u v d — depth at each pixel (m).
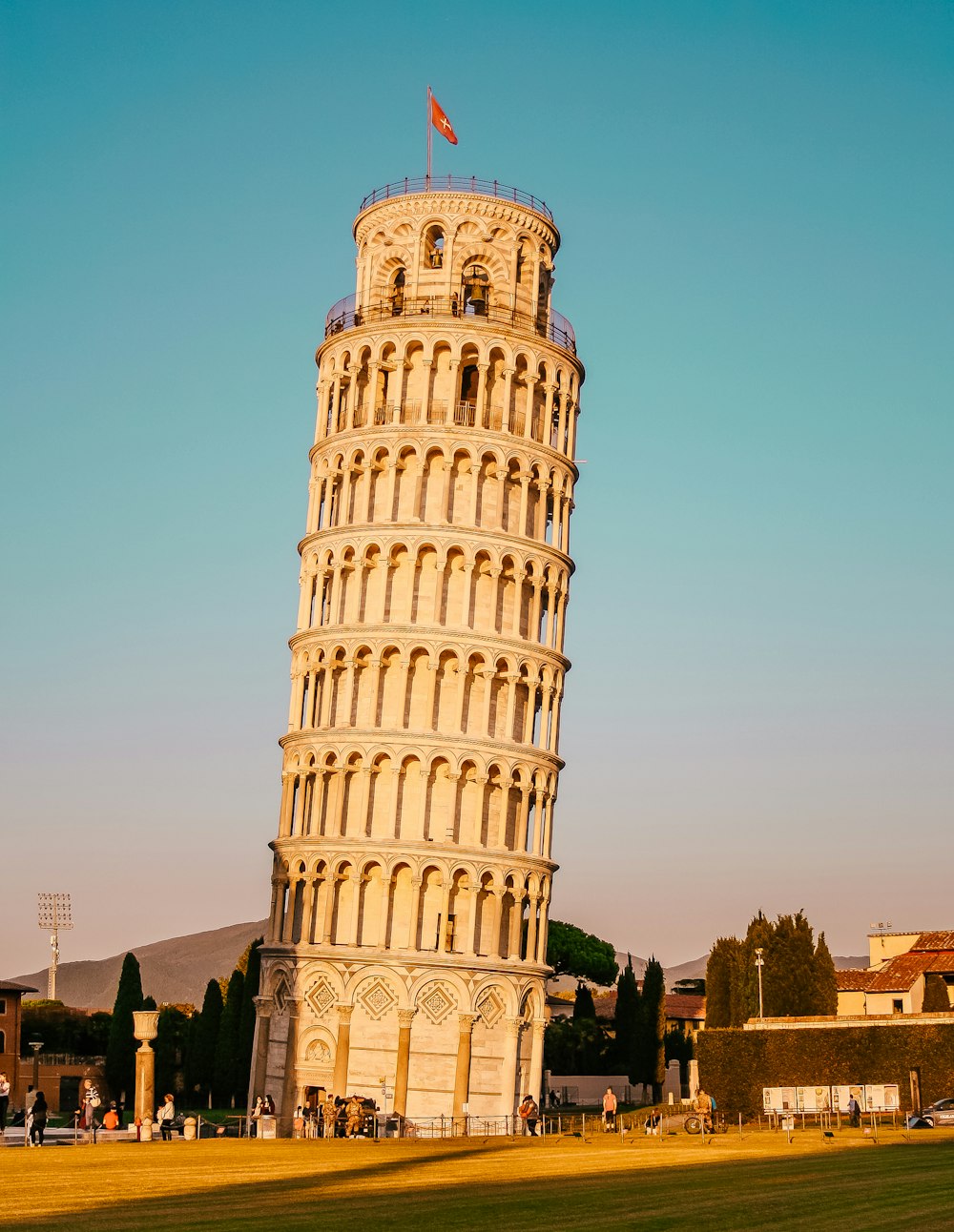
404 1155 60.66
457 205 107.94
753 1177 49.34
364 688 100.69
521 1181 49.06
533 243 109.69
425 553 101.75
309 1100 95.38
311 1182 48.19
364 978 95.69
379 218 109.69
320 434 109.12
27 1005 168.25
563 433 108.56
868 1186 45.69
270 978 98.81
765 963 125.75
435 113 109.81
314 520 107.56
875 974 134.62
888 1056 93.56
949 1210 39.75
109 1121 78.88
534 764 101.75
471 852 97.81
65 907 197.88
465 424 103.75
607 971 158.25
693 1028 175.62
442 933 96.56
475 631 100.44
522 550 103.06
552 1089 131.00
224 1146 65.50
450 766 98.62
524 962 98.88
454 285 107.06
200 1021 139.88
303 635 103.62
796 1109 83.75
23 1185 45.91
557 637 105.75
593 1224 37.09
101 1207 40.34
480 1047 96.19
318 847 98.19
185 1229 35.38
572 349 110.88
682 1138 76.06
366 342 105.75
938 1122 78.44
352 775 99.44
